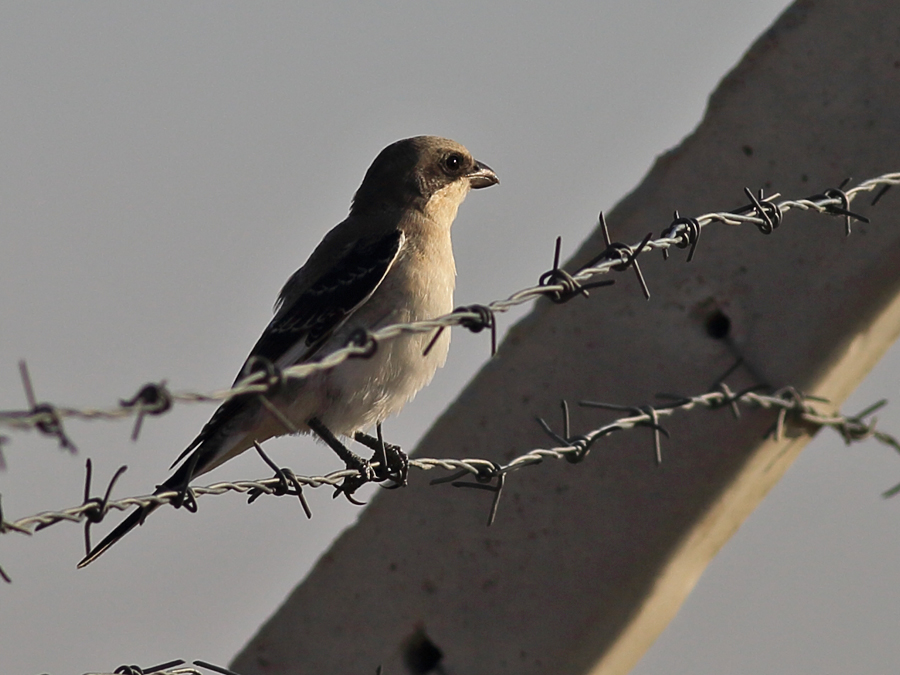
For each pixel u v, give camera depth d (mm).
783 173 11047
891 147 10828
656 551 10367
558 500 10586
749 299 10844
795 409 10398
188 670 7105
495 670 10414
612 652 10438
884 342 10812
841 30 11148
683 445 10477
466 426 11047
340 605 10852
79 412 5352
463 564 10656
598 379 10938
